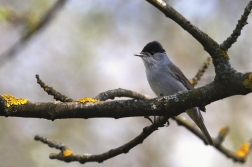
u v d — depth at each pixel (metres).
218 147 9.84
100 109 5.12
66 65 13.88
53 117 5.17
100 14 13.86
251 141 10.17
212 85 4.85
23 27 10.84
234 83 4.74
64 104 5.20
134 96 7.41
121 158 13.47
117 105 5.11
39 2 12.67
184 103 4.93
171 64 9.70
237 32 4.86
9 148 12.40
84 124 13.29
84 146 13.00
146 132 6.04
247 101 14.32
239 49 13.49
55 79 13.77
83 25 13.81
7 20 10.49
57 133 12.88
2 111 5.15
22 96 13.56
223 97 4.84
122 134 13.70
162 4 5.66
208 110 14.41
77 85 13.84
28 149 12.44
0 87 13.55
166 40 14.55
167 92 9.55
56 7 10.71
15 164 12.19
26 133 12.74
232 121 14.05
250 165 13.45
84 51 13.86
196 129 9.34
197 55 14.42
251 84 4.66
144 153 13.81
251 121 14.11
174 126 14.58
